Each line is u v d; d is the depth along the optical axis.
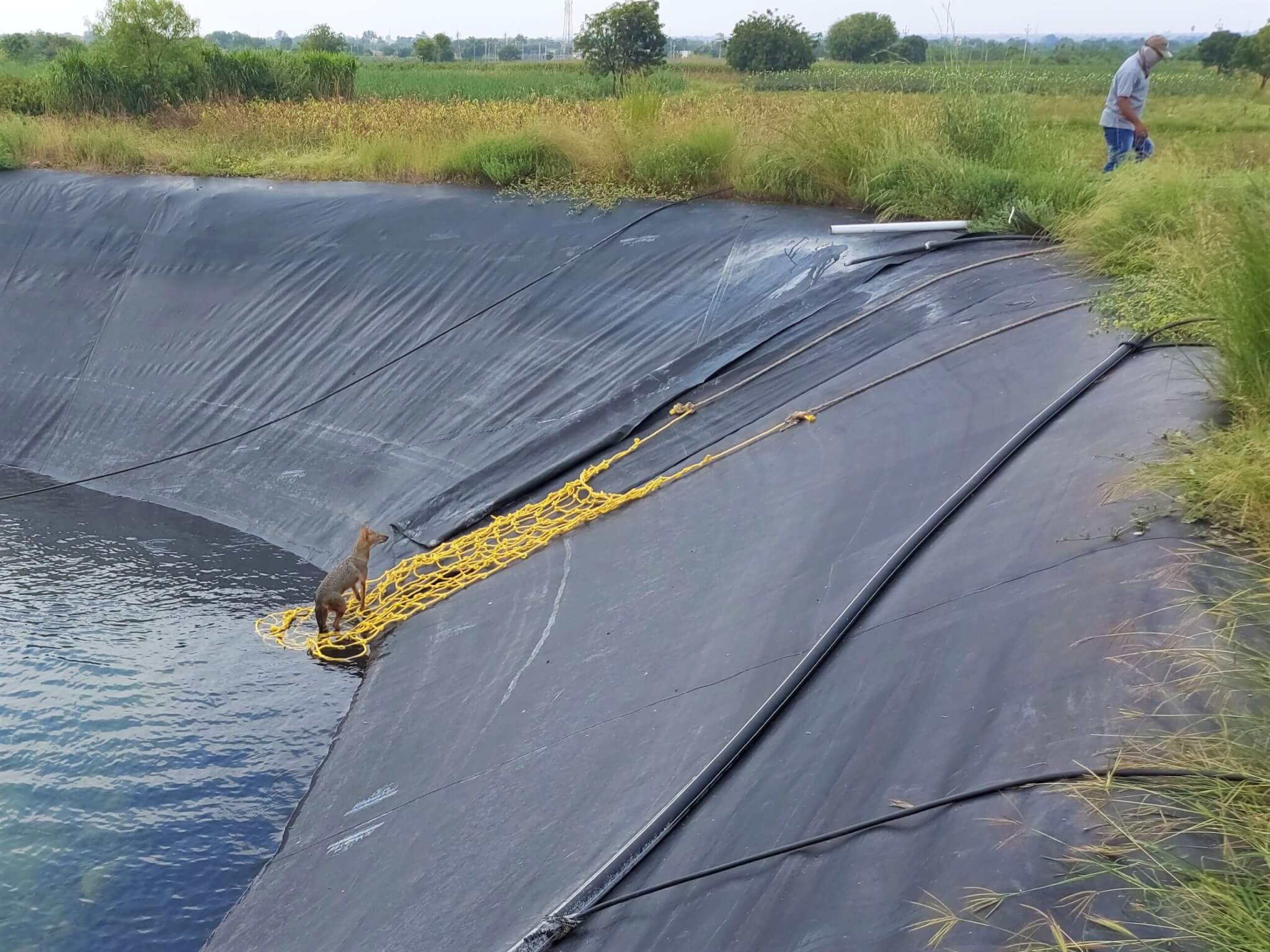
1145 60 11.24
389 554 8.84
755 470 7.34
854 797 4.00
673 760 4.74
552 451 9.07
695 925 3.78
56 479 11.45
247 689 7.39
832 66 40.19
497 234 12.02
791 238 10.52
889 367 7.88
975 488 5.73
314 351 11.59
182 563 9.45
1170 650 3.98
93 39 21.86
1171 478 4.96
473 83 33.19
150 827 6.09
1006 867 3.40
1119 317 7.20
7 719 7.06
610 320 10.32
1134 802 3.43
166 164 16.39
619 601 6.58
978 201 10.44
